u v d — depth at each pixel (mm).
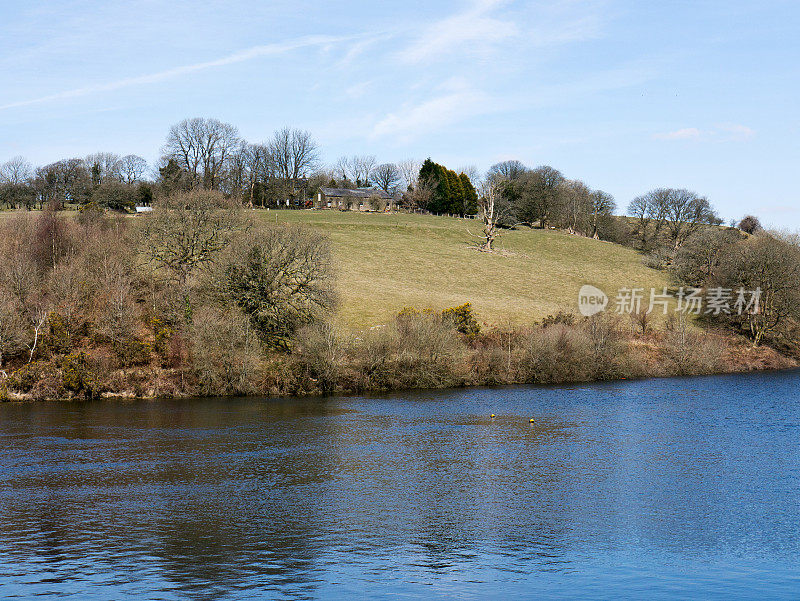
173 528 29344
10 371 58875
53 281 67062
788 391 66688
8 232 81812
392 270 107875
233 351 61562
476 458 41156
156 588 23750
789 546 28125
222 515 30969
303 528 29562
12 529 29062
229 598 23047
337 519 30688
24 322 61688
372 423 50531
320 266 71312
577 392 65688
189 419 50750
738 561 26625
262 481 36094
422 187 195000
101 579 24406
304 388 62469
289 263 69312
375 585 24188
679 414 55000
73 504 32188
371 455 41562
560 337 73062
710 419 53062
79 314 64375
